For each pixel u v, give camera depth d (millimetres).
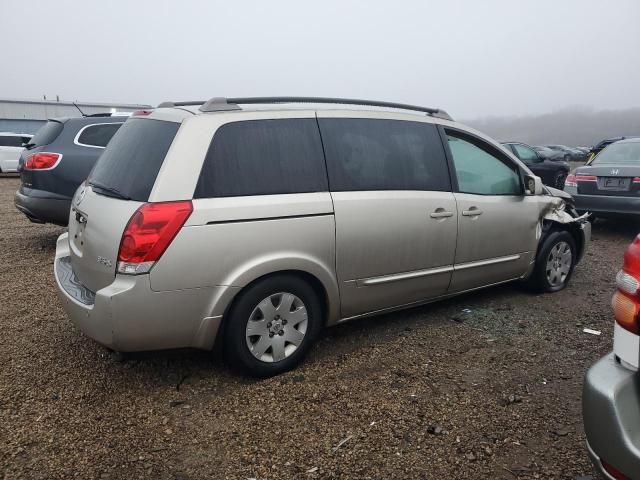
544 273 4898
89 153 6523
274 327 3297
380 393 3168
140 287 2850
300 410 2986
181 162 2996
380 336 4004
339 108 3672
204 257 2961
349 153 3590
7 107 44438
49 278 5539
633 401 1881
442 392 3182
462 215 4062
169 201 2918
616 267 6160
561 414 2945
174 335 2992
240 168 3158
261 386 3248
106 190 3254
